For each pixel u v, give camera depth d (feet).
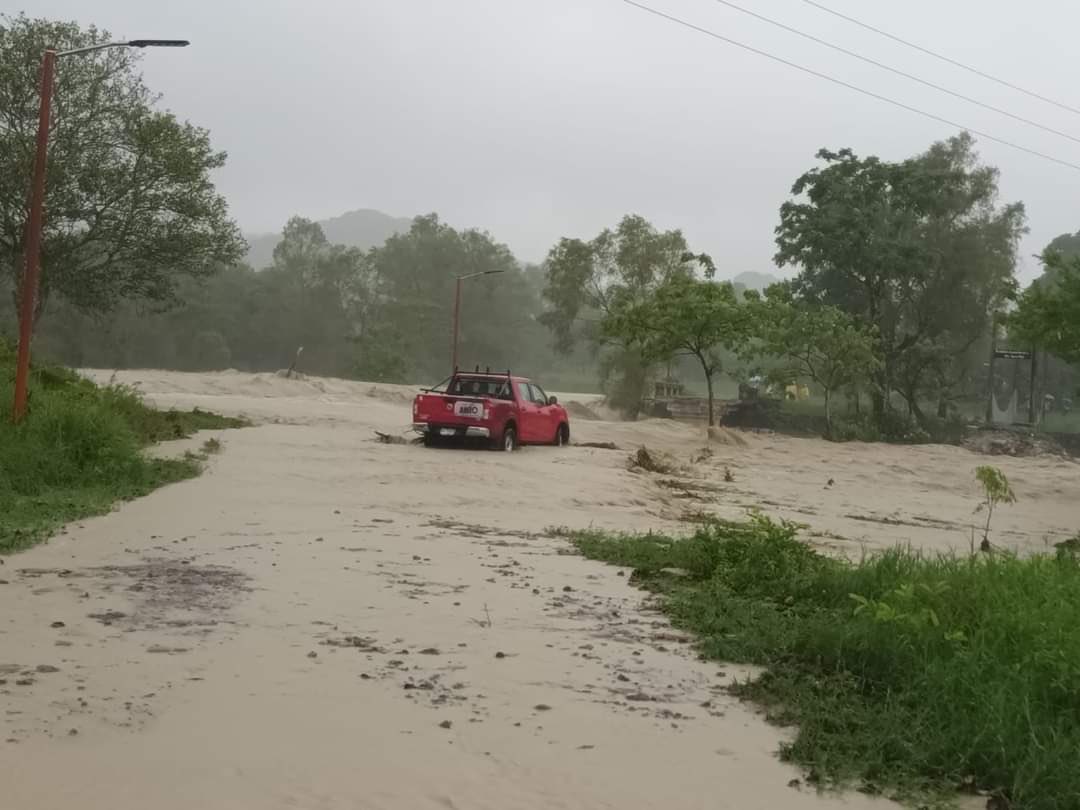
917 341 228.43
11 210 110.52
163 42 62.13
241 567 34.60
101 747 18.15
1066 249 359.25
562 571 37.29
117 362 349.00
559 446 95.86
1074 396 256.52
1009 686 21.81
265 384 164.35
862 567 35.14
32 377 76.95
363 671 23.40
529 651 25.95
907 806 17.70
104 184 112.16
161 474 57.98
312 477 62.03
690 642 27.84
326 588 31.99
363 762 18.12
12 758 17.39
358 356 323.16
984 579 30.63
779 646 26.81
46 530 39.70
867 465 113.70
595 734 20.25
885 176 217.77
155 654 23.97
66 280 116.26
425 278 462.19
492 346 454.40
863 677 24.35
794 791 18.03
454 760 18.47
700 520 58.70
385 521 47.67
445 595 31.96
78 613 27.45
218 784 16.85
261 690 21.74
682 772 18.57
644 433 133.80
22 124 108.88
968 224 235.40
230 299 435.94
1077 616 26.71
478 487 62.64
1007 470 117.80
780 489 84.74
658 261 282.56
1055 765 18.61
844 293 232.73
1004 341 235.61
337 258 456.86
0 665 22.56
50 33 109.50
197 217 117.50
